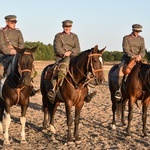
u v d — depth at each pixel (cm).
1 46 945
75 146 877
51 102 980
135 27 1062
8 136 911
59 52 980
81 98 896
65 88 884
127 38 1066
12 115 1314
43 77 1039
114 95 1066
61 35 995
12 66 856
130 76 986
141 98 988
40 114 1354
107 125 1144
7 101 872
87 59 836
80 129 1080
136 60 998
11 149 843
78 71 864
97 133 1025
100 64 819
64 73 873
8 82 863
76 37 1009
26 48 835
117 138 971
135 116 1312
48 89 977
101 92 2139
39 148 857
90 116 1306
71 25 999
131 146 882
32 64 817
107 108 1499
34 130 1062
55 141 920
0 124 1001
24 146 875
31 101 1719
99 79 816
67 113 889
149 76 941
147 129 1078
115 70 1088
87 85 897
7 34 970
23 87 872
